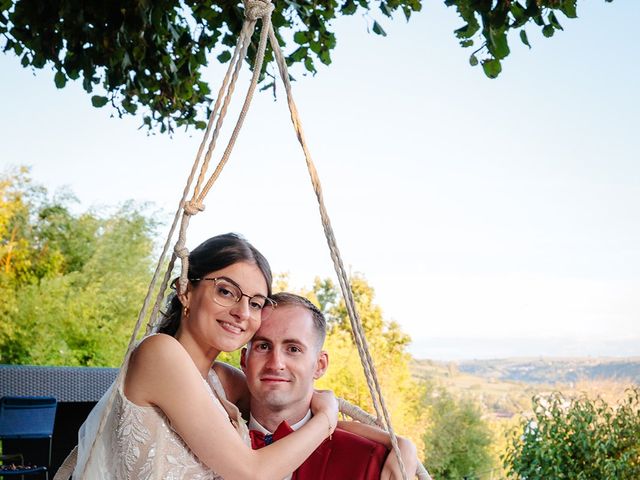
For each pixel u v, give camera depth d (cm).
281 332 180
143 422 159
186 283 169
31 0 343
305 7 379
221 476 165
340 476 181
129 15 334
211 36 379
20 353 1756
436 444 1859
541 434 646
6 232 1809
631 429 628
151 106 414
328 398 185
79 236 1864
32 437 501
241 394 196
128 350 161
